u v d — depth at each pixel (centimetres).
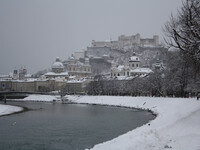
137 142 3666
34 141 5372
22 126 7450
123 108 14075
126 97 16275
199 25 4250
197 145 3077
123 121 8325
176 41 4528
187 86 11400
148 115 9806
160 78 14050
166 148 3145
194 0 4566
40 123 8119
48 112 12056
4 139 5591
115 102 16675
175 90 12294
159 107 10550
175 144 3300
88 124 7800
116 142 3891
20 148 4825
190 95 11656
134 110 12512
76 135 5975
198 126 4022
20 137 5797
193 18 4397
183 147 3097
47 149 4734
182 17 4600
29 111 12619
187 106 7338
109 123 7938
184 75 10519
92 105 17288
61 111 12594
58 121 8600
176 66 11306
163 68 14188
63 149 4712
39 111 12606
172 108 8519
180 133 3872
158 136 3944
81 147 4806
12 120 8919
